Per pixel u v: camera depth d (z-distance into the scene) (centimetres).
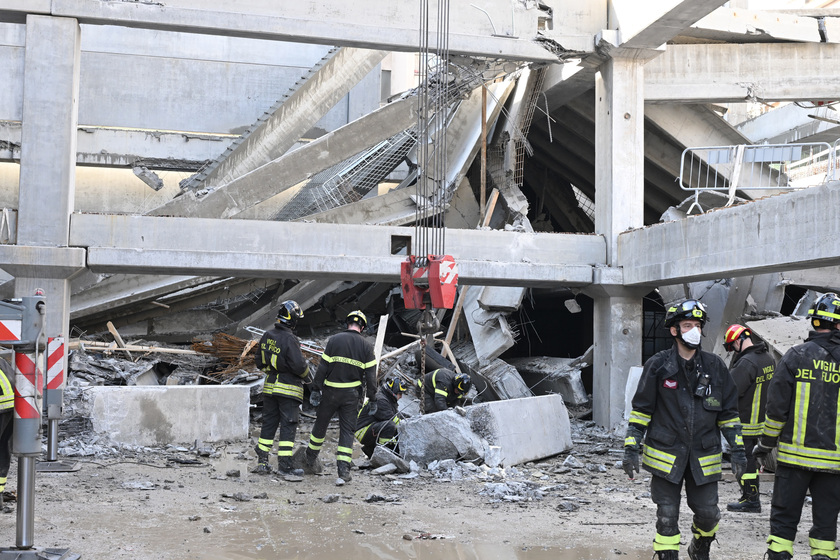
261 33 1257
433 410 1009
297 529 620
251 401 1355
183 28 1251
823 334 502
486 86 1703
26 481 509
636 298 1396
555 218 2316
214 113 2186
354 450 1086
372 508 709
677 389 487
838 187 931
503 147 1766
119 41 2133
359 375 855
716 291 1436
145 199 2156
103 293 1673
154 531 602
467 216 1769
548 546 588
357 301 1898
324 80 1681
